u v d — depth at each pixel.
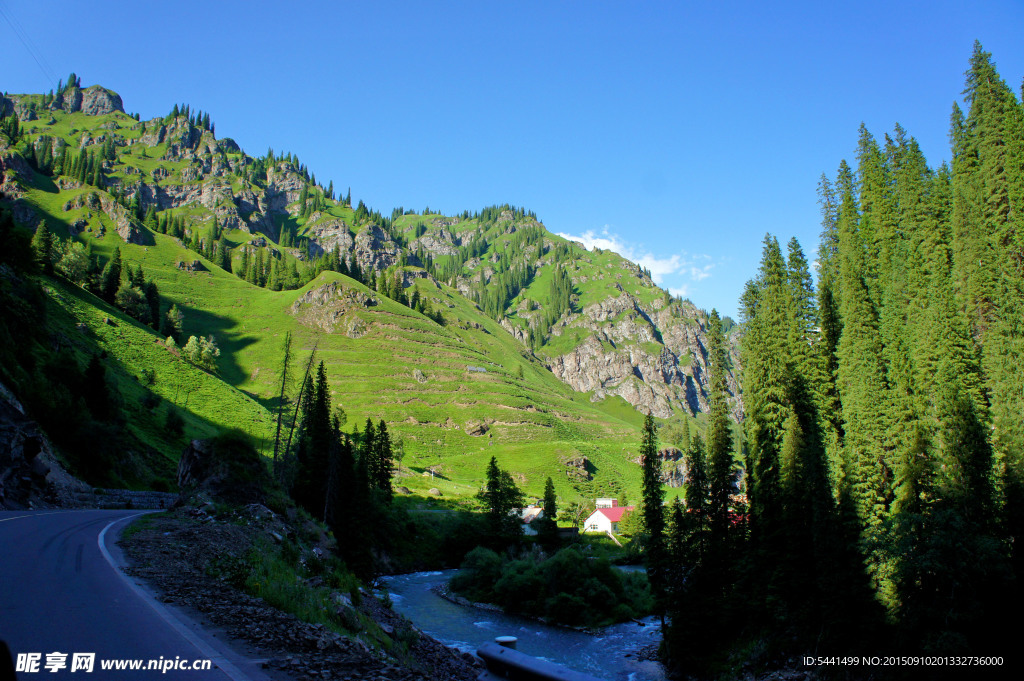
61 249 161.50
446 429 180.75
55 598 10.62
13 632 8.46
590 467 165.25
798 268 48.12
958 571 26.47
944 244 38.69
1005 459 29.52
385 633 15.37
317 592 14.64
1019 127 34.38
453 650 18.39
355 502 62.31
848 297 39.59
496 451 170.25
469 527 83.50
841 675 29.98
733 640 38.03
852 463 34.69
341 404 181.88
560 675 12.88
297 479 62.31
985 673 25.97
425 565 77.12
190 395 116.81
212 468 32.78
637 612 56.75
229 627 10.26
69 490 38.91
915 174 42.91
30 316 74.50
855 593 31.00
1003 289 33.28
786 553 35.88
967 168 39.38
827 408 41.97
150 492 54.53
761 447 42.50
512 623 51.62
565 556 59.56
